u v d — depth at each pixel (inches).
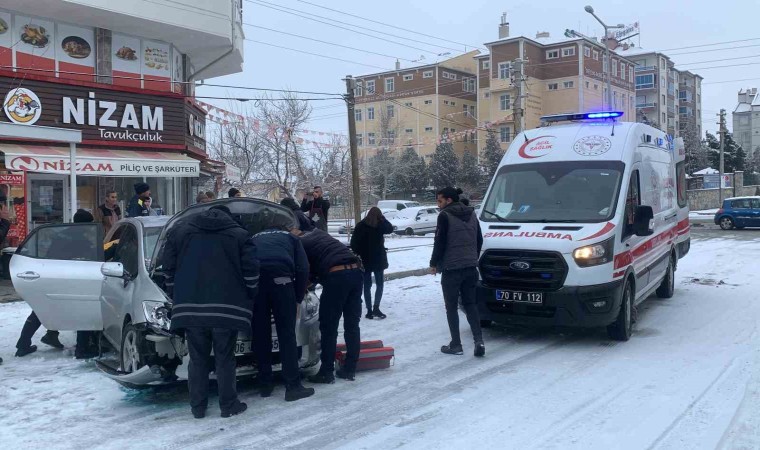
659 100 2923.2
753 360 273.3
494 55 2287.2
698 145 2711.6
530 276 297.9
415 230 1184.8
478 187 2134.6
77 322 283.3
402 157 2231.8
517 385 245.4
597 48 2331.4
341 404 227.0
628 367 267.7
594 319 292.4
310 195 561.9
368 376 262.8
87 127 598.2
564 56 2281.0
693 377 250.5
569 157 344.8
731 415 206.5
